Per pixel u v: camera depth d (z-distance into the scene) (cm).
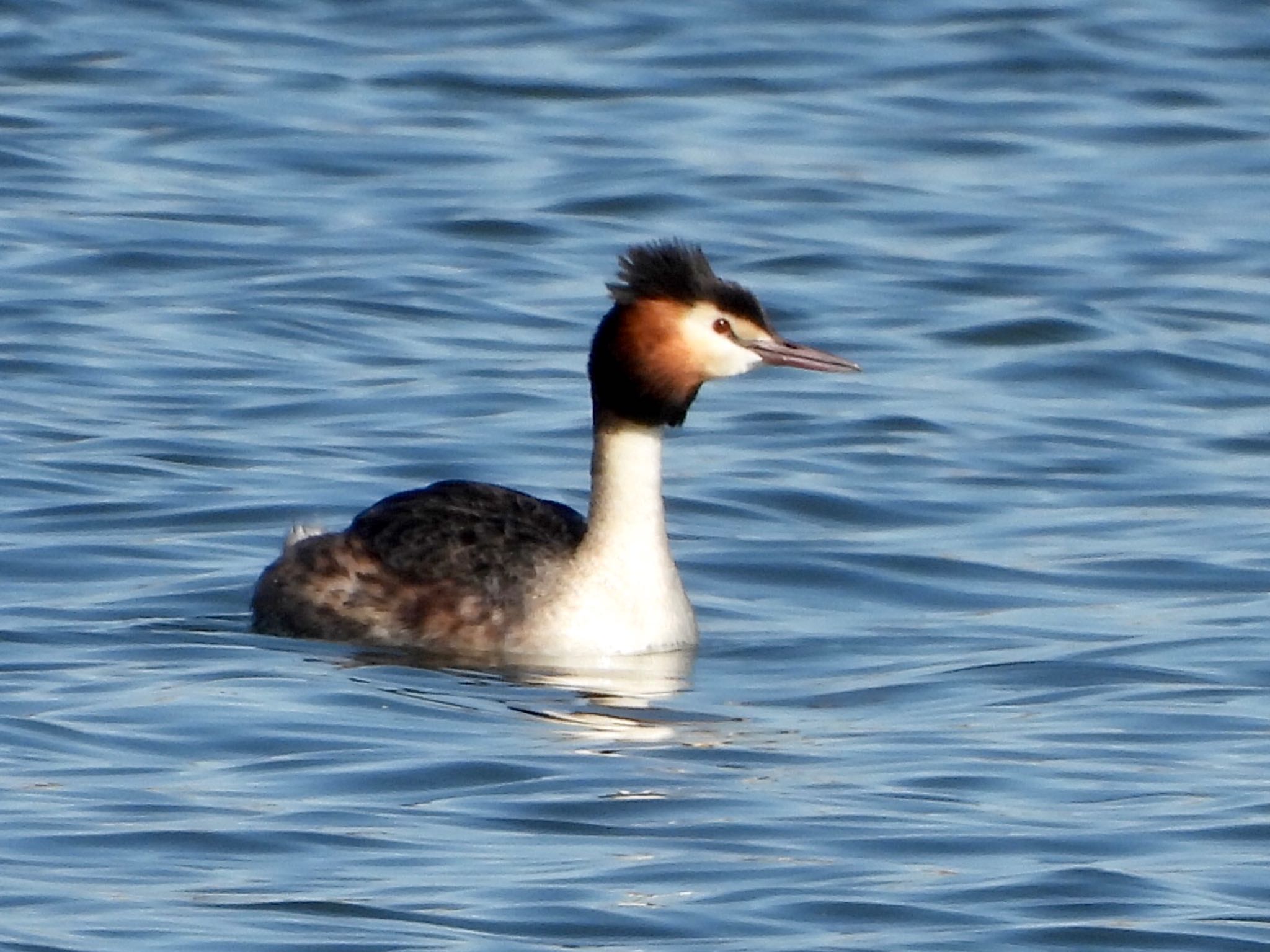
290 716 1234
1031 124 2711
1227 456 1803
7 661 1328
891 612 1474
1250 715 1262
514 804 1118
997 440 1823
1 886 1010
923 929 983
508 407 1853
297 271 2159
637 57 2875
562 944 962
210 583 1484
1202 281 2231
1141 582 1520
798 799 1129
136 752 1180
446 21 2986
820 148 2594
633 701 1285
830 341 2062
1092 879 1033
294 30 2931
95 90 2670
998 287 2202
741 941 971
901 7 3084
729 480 1706
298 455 1730
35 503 1605
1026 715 1267
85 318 2020
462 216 2333
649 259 1380
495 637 1371
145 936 962
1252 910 1002
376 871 1035
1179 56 2938
